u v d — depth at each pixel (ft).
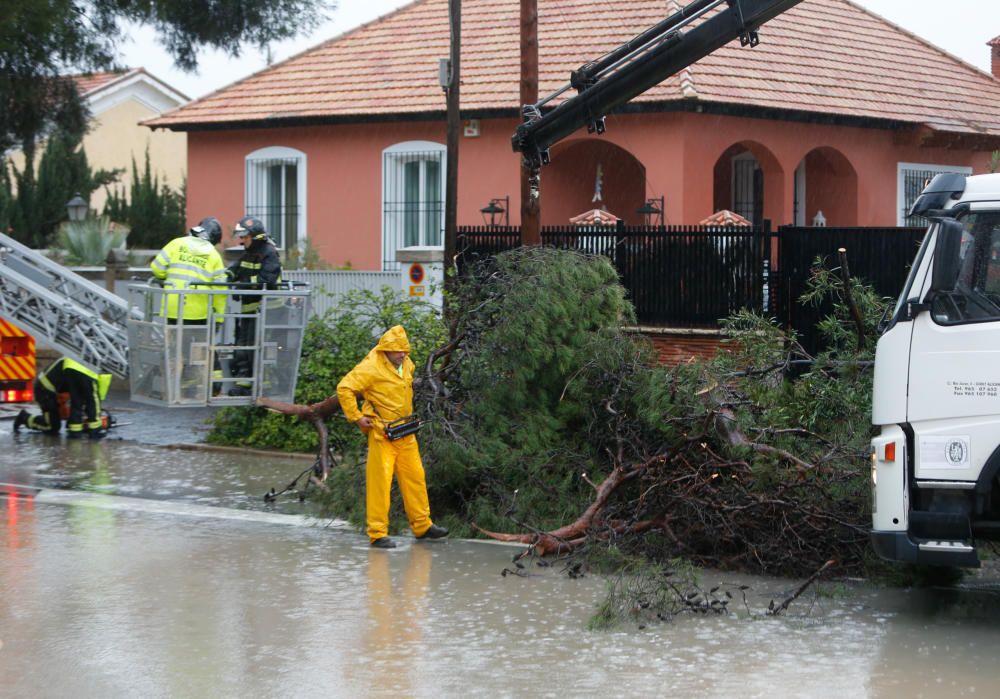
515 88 82.48
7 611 31.32
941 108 89.40
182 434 63.93
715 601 31.76
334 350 58.70
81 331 60.39
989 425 29.09
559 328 42.73
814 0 96.07
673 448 37.32
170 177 162.91
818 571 33.78
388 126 87.15
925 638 29.35
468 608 32.01
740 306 66.23
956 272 28.68
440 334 57.62
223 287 50.78
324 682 25.94
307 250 85.56
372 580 34.91
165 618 30.78
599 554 36.40
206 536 40.47
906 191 89.40
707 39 42.60
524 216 56.95
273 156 92.02
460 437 41.50
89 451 58.70
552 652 28.14
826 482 35.96
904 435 29.86
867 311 42.06
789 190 81.87
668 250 68.13
